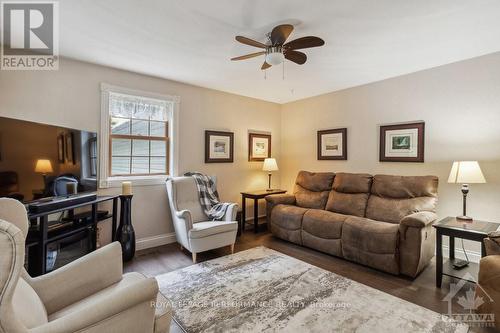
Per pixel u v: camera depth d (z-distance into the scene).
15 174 1.93
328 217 3.27
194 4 1.88
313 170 4.66
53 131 2.32
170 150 3.75
